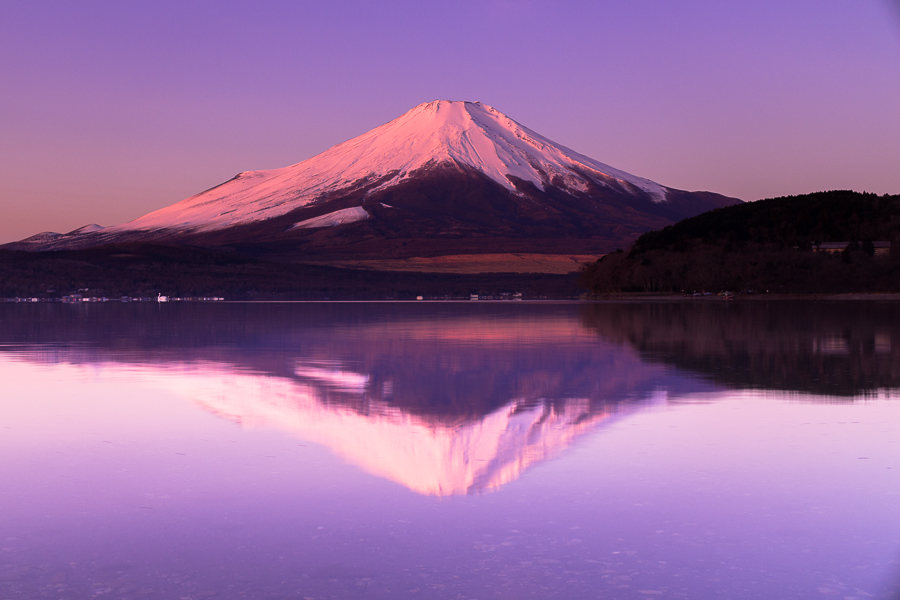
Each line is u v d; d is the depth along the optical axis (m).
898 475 8.51
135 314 66.19
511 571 5.86
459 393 15.08
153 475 8.68
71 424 11.89
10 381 17.25
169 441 10.59
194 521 7.02
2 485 8.27
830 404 13.39
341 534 6.66
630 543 6.43
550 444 10.23
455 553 6.22
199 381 17.22
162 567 5.96
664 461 9.21
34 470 8.93
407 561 6.06
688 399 14.02
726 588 5.54
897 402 13.57
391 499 7.70
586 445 10.14
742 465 8.98
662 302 101.75
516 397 14.46
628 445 10.12
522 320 48.81
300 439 10.67
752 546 6.35
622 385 16.03
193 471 8.87
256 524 6.93
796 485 8.12
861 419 11.91
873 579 5.68
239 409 13.24
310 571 5.88
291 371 19.17
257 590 5.54
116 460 9.44
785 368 18.98
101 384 16.72
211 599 5.39
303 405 13.66
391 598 5.40
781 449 9.82
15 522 7.01
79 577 5.77
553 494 7.84
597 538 6.55
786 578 5.71
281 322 48.03
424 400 14.20
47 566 5.98
